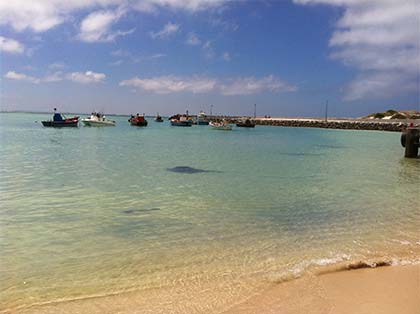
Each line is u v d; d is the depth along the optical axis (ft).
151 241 28.89
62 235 30.12
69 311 18.22
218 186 53.26
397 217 37.58
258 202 43.29
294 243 28.86
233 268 23.77
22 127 238.68
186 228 32.42
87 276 22.40
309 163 85.76
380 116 478.59
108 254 26.04
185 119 323.16
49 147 110.32
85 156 88.69
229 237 30.12
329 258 25.63
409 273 22.99
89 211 37.76
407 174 71.10
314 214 38.19
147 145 126.31
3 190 47.83
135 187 51.21
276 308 18.48
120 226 32.76
